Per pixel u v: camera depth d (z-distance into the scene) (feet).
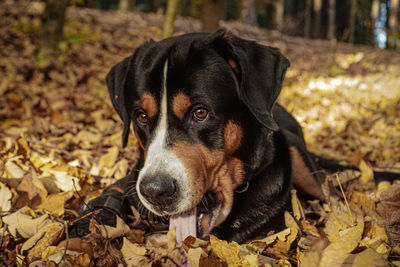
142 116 2.58
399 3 23.99
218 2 9.29
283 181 2.75
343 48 12.26
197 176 2.37
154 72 2.49
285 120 3.43
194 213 2.47
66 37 8.69
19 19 11.53
